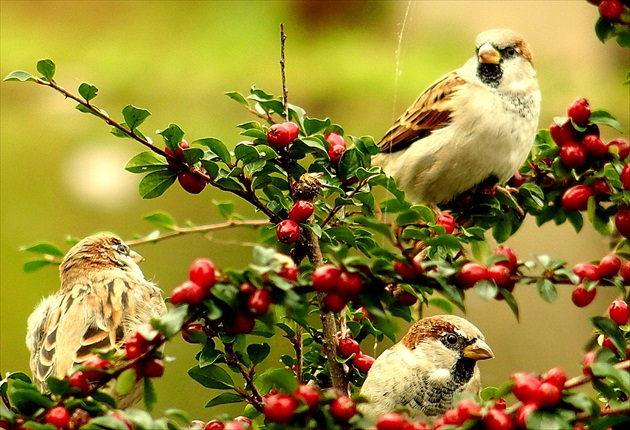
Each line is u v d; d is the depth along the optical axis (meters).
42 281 16.81
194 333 6.07
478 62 10.27
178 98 20.17
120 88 20.39
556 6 20.17
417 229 5.82
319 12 21.44
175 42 21.34
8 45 21.50
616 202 6.57
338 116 19.23
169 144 6.38
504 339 14.76
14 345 15.41
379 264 5.37
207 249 16.88
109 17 22.06
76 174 19.02
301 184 6.39
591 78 19.12
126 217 18.00
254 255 5.25
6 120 20.27
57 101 20.81
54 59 21.14
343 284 5.40
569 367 14.41
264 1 21.58
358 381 7.27
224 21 21.12
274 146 6.36
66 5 21.97
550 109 18.48
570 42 19.78
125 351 5.54
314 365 7.25
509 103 10.07
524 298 15.04
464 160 10.05
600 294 14.94
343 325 7.02
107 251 9.99
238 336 6.21
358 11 21.61
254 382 6.69
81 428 5.20
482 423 5.29
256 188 6.64
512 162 10.12
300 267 5.59
